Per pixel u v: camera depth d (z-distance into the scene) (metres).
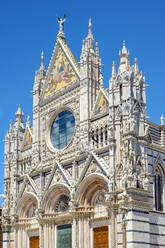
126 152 52.44
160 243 52.50
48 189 65.00
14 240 70.88
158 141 59.69
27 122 77.44
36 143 71.62
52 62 73.06
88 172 58.38
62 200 64.50
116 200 52.44
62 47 71.19
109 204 52.59
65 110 68.19
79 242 57.69
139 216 50.31
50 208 65.38
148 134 56.59
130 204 50.06
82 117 62.59
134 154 52.19
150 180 54.12
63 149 65.38
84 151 60.31
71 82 67.56
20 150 76.62
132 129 52.72
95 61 65.25
